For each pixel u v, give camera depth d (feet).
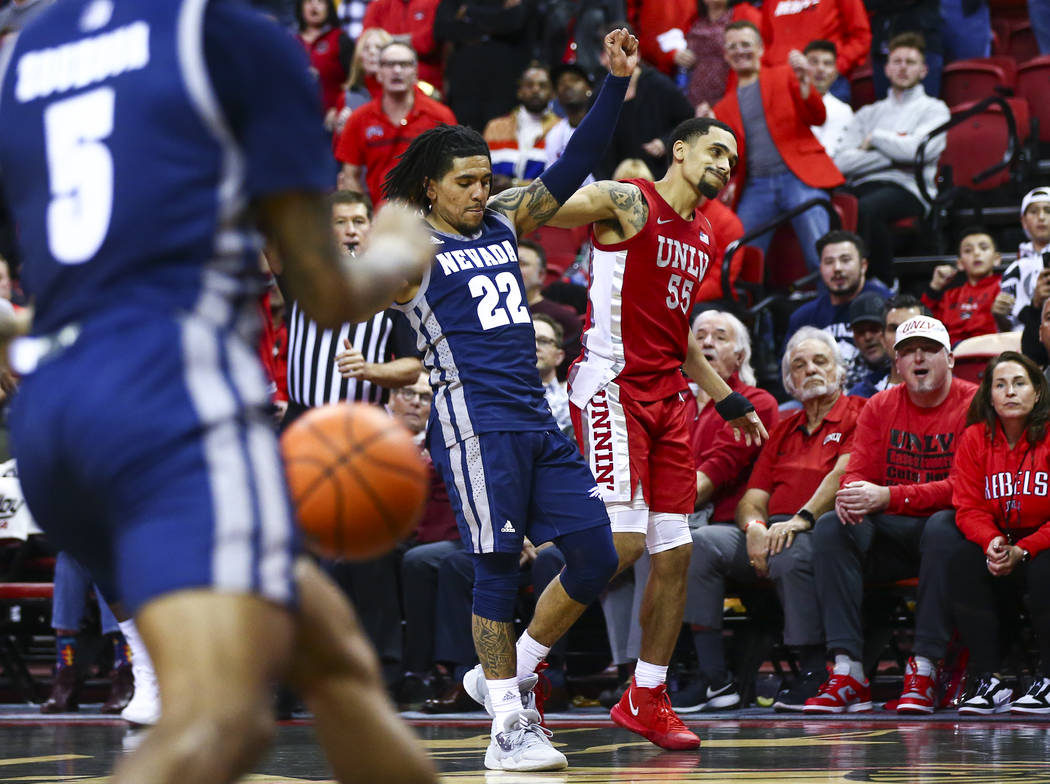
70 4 9.53
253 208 9.18
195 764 7.77
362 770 10.30
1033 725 29.17
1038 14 58.85
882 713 32.65
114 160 8.73
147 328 8.57
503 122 58.23
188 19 8.74
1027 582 31.68
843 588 33.12
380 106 54.08
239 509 8.29
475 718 33.27
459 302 22.86
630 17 61.52
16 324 10.96
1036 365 32.35
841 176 51.52
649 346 25.66
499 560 22.95
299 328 34.42
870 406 34.94
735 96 52.47
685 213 25.84
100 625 38.47
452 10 62.54
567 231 55.16
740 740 26.43
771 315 49.06
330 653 10.04
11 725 32.42
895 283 50.03
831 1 58.39
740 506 35.88
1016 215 52.01
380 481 10.77
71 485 8.71
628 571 35.47
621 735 28.12
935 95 57.06
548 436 23.13
